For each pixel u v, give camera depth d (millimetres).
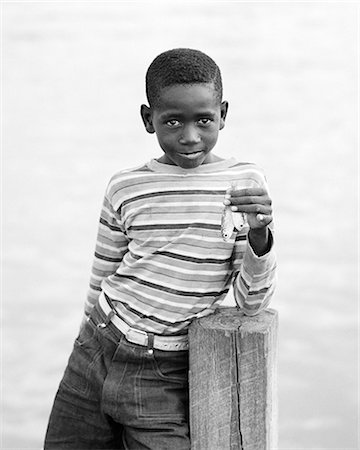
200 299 3143
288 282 10078
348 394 8375
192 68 3012
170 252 3139
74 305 9438
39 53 17375
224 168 3180
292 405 8203
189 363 3111
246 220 3023
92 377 3266
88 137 13734
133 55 17359
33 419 7758
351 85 15781
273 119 14359
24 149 13289
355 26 18531
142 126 14172
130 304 3201
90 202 11680
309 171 12594
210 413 3092
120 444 3404
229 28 18453
